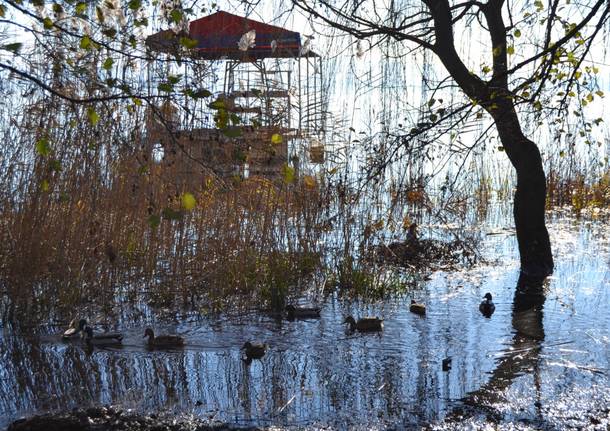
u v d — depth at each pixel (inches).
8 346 342.3
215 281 430.3
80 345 342.6
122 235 443.2
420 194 521.7
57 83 363.3
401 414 251.8
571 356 309.7
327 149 482.0
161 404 265.1
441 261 535.8
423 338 342.6
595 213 724.7
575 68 298.7
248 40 379.2
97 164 428.1
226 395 272.8
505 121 421.4
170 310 409.1
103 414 254.1
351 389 276.2
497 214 765.3
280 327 370.3
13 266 397.7
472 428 239.1
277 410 257.3
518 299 419.8
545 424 241.3
